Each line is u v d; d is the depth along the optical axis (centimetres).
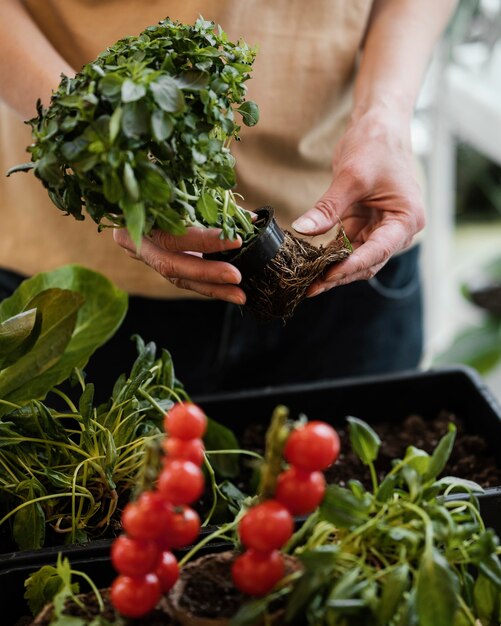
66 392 121
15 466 87
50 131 70
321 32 116
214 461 98
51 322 87
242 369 137
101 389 130
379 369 142
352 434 71
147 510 56
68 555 76
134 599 58
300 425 57
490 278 224
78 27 112
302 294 91
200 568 65
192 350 133
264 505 57
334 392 113
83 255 124
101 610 64
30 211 124
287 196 123
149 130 67
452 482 72
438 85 187
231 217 85
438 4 123
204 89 73
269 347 135
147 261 89
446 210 206
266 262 87
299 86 117
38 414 87
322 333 135
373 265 96
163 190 68
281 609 60
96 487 87
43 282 96
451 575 58
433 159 195
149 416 91
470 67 194
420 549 62
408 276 138
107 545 77
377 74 113
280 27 114
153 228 82
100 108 69
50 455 87
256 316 93
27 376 87
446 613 57
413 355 146
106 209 75
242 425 111
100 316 95
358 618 58
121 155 66
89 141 67
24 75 104
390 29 119
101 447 87
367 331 137
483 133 183
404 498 66
